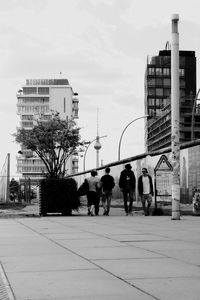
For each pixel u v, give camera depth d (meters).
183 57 170.00
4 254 7.67
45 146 56.78
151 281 5.43
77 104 165.62
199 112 151.50
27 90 160.38
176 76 16.89
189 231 11.74
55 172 57.06
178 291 4.90
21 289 5.07
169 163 19.73
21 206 35.94
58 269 6.25
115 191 29.12
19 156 154.88
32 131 57.16
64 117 157.38
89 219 17.22
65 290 5.00
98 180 20.52
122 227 13.14
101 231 11.84
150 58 174.38
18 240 9.79
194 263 6.66
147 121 182.50
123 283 5.33
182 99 153.75
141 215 20.38
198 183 17.81
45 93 160.00
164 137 161.62
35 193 69.25
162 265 6.50
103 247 8.51
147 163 22.58
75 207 20.70
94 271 6.09
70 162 140.75
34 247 8.58
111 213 22.81
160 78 173.00
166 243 9.08
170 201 19.58
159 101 173.00
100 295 4.77
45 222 15.52
